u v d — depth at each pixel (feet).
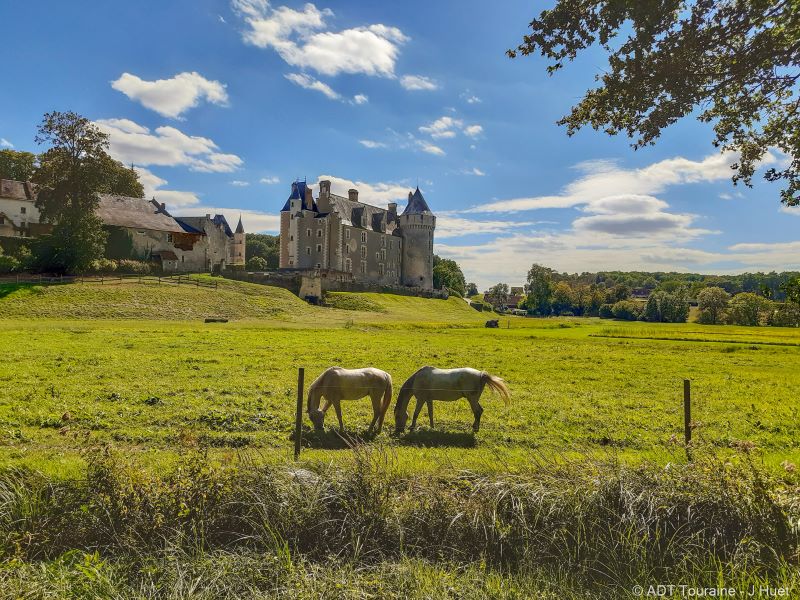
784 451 42.65
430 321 243.19
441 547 22.98
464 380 48.88
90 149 247.91
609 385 76.54
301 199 356.38
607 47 32.89
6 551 21.94
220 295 225.15
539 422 52.54
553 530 23.00
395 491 25.39
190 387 62.13
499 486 24.93
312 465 26.66
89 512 23.48
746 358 120.47
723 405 62.54
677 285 592.19
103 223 267.18
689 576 20.94
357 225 371.76
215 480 24.34
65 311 176.45
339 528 23.68
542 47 33.12
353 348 114.42
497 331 191.31
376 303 282.56
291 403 56.59
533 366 96.27
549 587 20.68
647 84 32.42
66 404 51.65
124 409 50.78
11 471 25.59
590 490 24.22
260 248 529.86
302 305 242.58
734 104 35.76
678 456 32.94
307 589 19.94
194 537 22.44
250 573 20.84
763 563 21.02
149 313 188.03
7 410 48.39
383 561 21.88
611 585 21.20
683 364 105.09
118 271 254.27
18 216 275.39
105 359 81.56
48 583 19.69
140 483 24.17
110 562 21.80
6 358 78.38
